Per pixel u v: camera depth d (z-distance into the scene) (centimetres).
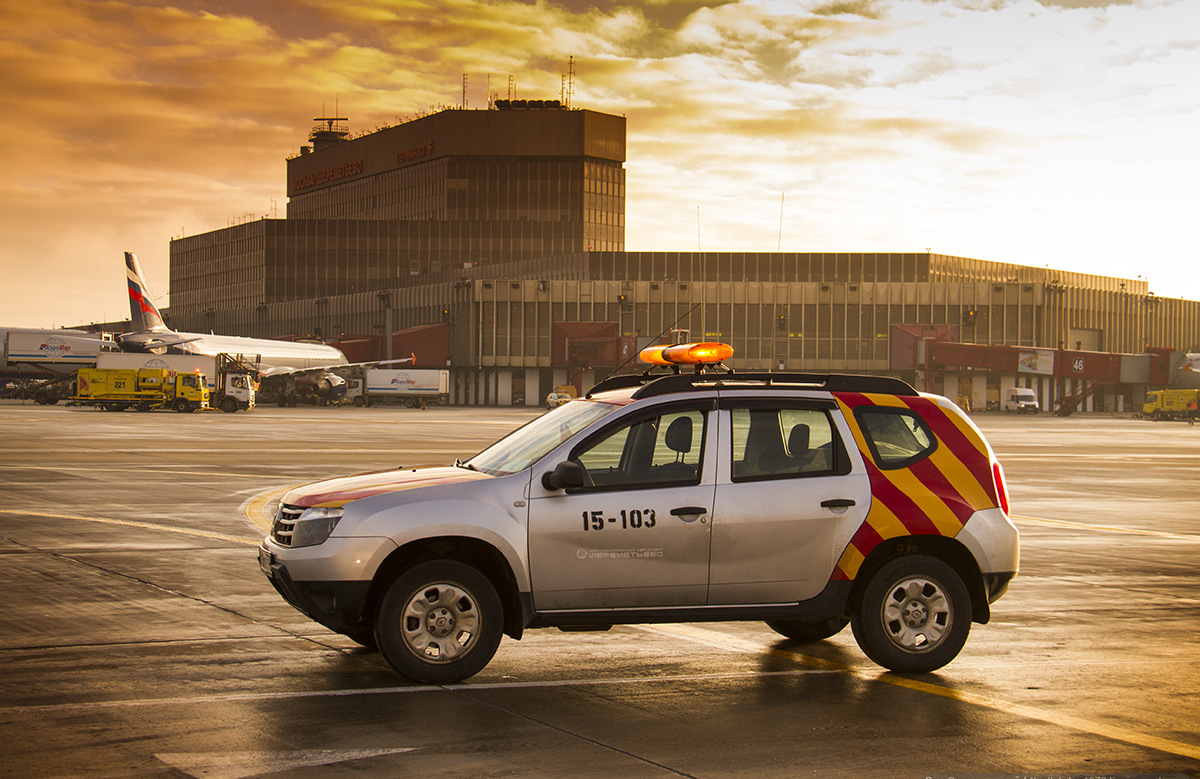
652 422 748
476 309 10312
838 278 11656
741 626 935
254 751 571
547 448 752
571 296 10294
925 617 764
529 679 740
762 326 10194
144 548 1306
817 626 878
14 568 1156
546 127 17088
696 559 727
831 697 701
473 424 5384
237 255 16738
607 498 721
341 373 9494
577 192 17100
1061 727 638
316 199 19850
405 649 707
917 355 9862
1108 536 1589
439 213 17212
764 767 557
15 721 621
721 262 11575
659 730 622
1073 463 3250
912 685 735
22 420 5103
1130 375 10194
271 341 9788
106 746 577
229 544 1344
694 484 734
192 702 666
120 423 4881
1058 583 1178
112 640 837
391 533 698
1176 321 12662
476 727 622
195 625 893
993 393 10044
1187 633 919
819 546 744
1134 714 668
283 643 833
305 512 714
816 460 759
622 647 848
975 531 764
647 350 839
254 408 7919
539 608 716
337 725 621
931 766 563
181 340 8625
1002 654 834
